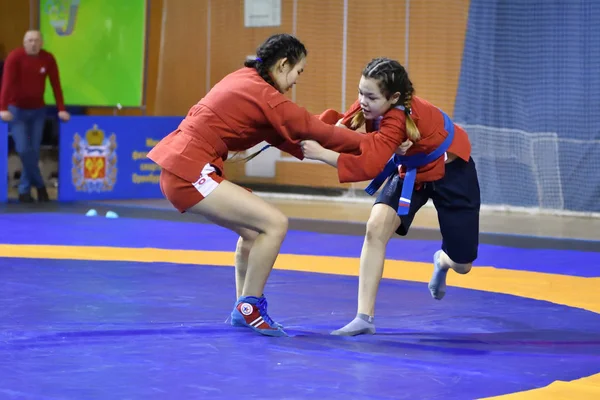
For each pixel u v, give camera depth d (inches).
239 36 700.7
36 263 346.9
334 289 310.3
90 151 608.7
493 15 595.5
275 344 225.3
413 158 244.8
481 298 300.5
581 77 573.3
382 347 225.1
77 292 290.5
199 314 262.4
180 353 214.1
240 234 248.8
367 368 203.5
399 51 634.8
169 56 736.3
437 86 620.7
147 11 688.4
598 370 206.4
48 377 190.9
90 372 195.5
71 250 384.5
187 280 318.7
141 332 234.5
